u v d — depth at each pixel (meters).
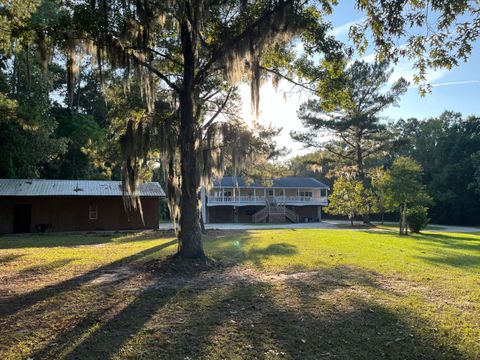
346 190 29.81
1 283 6.69
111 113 14.57
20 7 11.80
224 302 5.46
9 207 22.17
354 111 29.31
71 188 23.70
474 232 24.53
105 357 3.74
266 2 8.04
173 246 12.64
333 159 33.28
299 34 8.19
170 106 11.91
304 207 43.44
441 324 4.63
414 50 5.51
